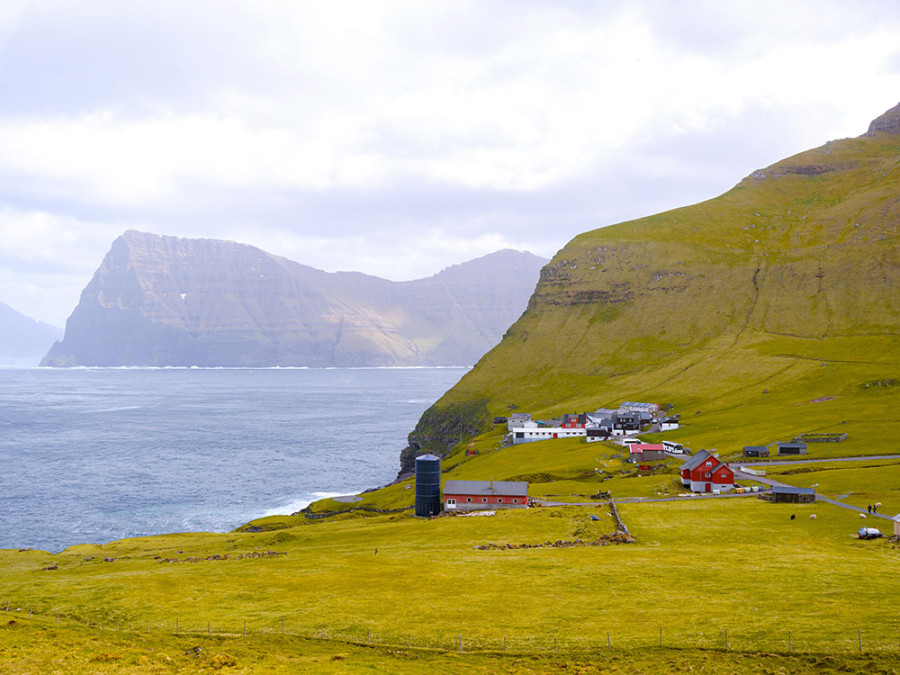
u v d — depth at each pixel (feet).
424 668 167.94
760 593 214.69
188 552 360.07
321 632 194.70
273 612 212.64
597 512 367.25
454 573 252.21
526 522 354.13
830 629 182.80
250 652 178.19
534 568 254.88
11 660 161.58
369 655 178.09
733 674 161.89
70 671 157.69
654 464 531.91
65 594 238.68
